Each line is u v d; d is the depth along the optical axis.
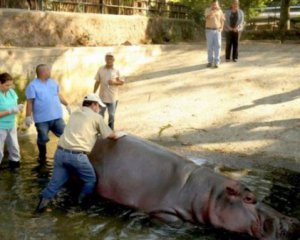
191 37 20.39
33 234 5.38
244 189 5.91
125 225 5.78
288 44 18.00
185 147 8.95
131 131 9.93
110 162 6.67
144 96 11.86
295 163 8.12
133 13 17.48
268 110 10.45
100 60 12.30
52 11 12.91
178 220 5.96
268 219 5.59
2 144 7.40
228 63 13.89
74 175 6.79
